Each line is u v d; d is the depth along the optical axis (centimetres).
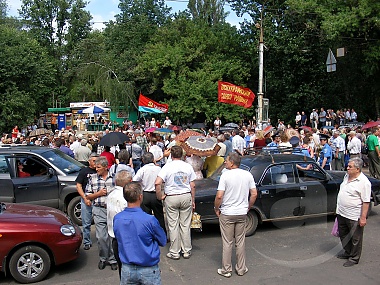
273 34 3284
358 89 3359
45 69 3588
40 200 914
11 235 609
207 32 3838
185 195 712
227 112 3466
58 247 635
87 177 730
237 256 638
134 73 4000
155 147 1280
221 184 628
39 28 5381
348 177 686
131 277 413
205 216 817
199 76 3512
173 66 3606
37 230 623
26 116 3198
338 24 2633
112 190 600
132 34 4619
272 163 876
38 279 624
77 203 935
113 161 1047
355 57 3086
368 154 1444
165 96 4131
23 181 909
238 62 3591
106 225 665
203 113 3616
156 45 3897
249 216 842
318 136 1552
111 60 4275
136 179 758
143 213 422
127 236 414
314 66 3300
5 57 3136
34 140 1712
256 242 802
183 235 721
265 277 627
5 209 673
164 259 720
